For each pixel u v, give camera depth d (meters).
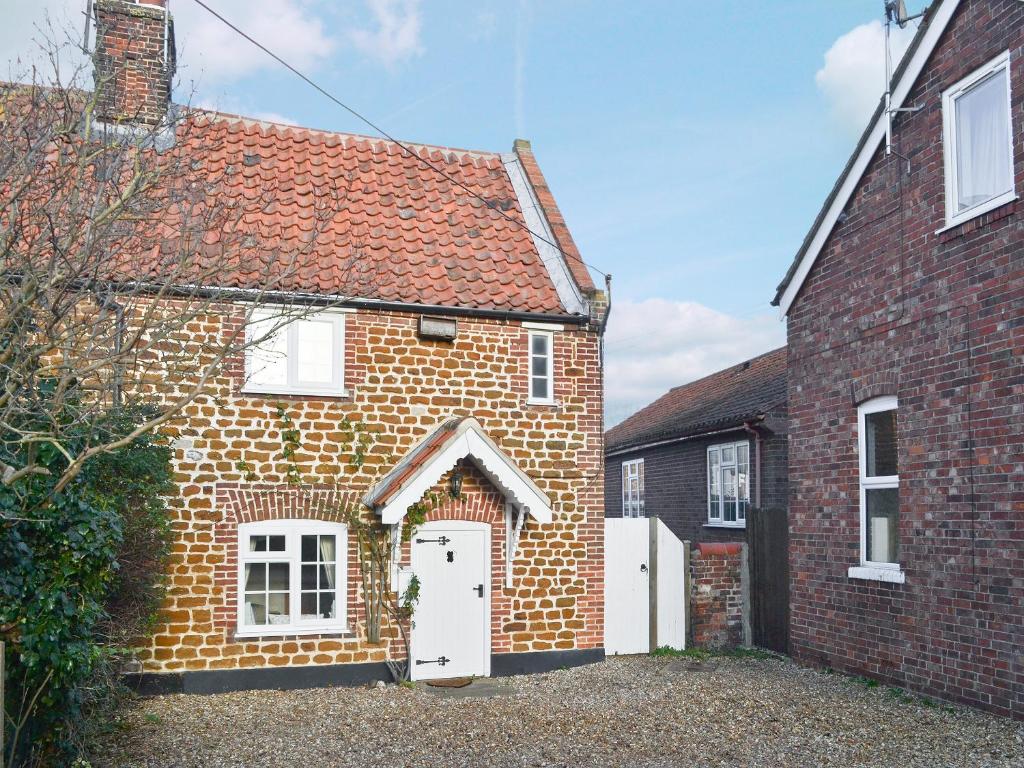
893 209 11.87
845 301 12.81
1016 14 9.98
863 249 12.45
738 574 15.73
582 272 14.54
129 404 8.80
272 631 12.41
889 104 11.91
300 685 12.45
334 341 13.12
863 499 12.36
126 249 8.72
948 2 10.96
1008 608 9.76
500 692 12.19
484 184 16.22
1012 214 9.89
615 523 15.14
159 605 11.60
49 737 7.70
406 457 13.08
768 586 15.27
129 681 11.82
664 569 15.30
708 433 20.20
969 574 10.32
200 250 9.39
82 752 8.12
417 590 12.89
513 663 13.45
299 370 12.90
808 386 13.64
